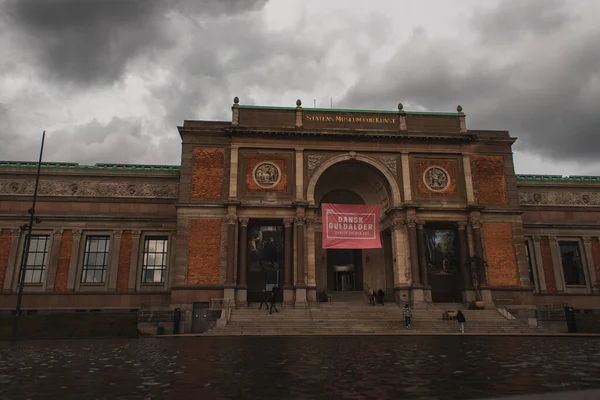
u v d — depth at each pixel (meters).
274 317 30.72
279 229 37.12
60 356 14.84
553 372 10.14
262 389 8.21
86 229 39.62
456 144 39.12
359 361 12.81
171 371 10.80
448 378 9.39
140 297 38.56
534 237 43.47
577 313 37.88
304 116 38.84
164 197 41.09
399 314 32.47
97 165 42.34
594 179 45.81
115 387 8.49
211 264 35.09
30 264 38.69
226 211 36.09
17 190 40.16
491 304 34.75
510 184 39.03
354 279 43.97
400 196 37.78
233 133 37.16
